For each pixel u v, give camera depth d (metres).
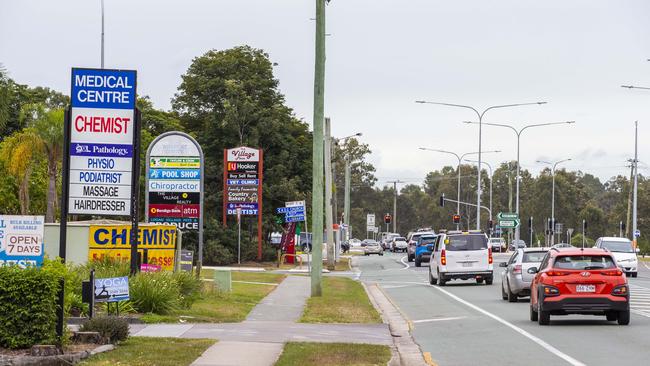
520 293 35.44
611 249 57.78
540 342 22.34
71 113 26.11
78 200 26.27
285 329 23.64
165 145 42.38
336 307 31.25
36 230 18.39
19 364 16.39
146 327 23.22
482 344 22.11
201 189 41.50
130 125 26.31
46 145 64.69
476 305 34.41
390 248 131.75
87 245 34.53
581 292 25.97
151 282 26.22
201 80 73.56
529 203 178.50
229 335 21.66
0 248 18.38
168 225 34.59
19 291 17.17
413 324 27.62
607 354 19.97
